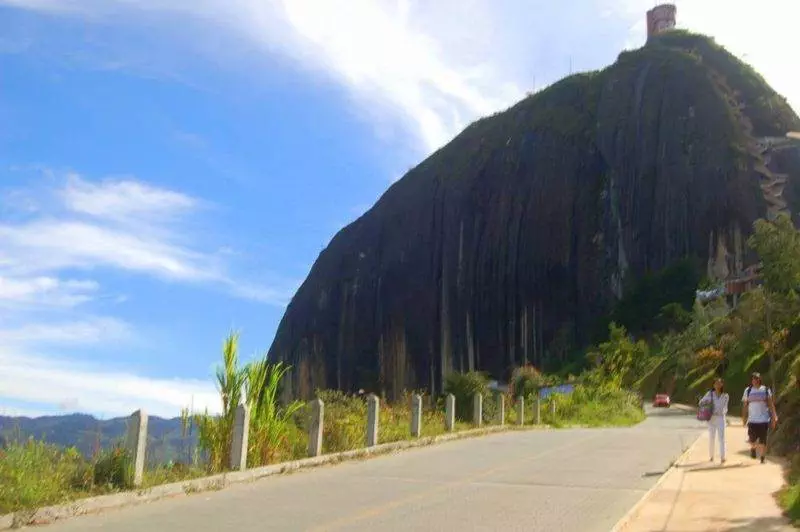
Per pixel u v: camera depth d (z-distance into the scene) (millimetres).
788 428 15195
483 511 9328
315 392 22391
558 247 154625
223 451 12438
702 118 142000
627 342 90500
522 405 28547
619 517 8930
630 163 148625
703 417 14539
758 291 55219
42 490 9148
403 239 177500
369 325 174375
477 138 182125
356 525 8453
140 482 10383
